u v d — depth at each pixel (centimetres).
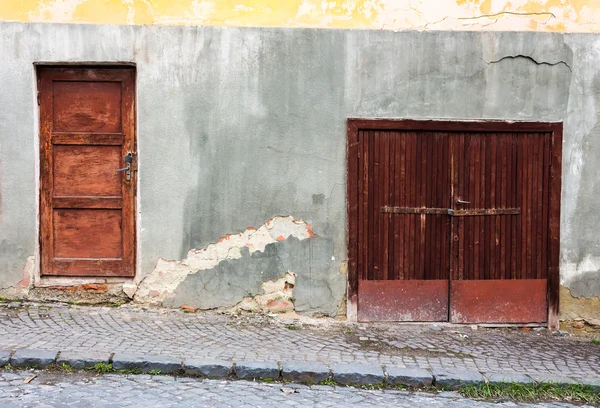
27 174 616
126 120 627
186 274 629
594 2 636
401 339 594
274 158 626
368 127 627
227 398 452
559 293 647
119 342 533
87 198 629
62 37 609
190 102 619
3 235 618
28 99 612
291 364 507
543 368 535
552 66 636
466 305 642
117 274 634
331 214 631
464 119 633
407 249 638
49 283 626
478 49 630
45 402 427
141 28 612
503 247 643
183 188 624
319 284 634
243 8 618
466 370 520
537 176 643
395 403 464
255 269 632
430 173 636
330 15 623
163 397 447
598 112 640
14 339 523
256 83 621
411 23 627
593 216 645
